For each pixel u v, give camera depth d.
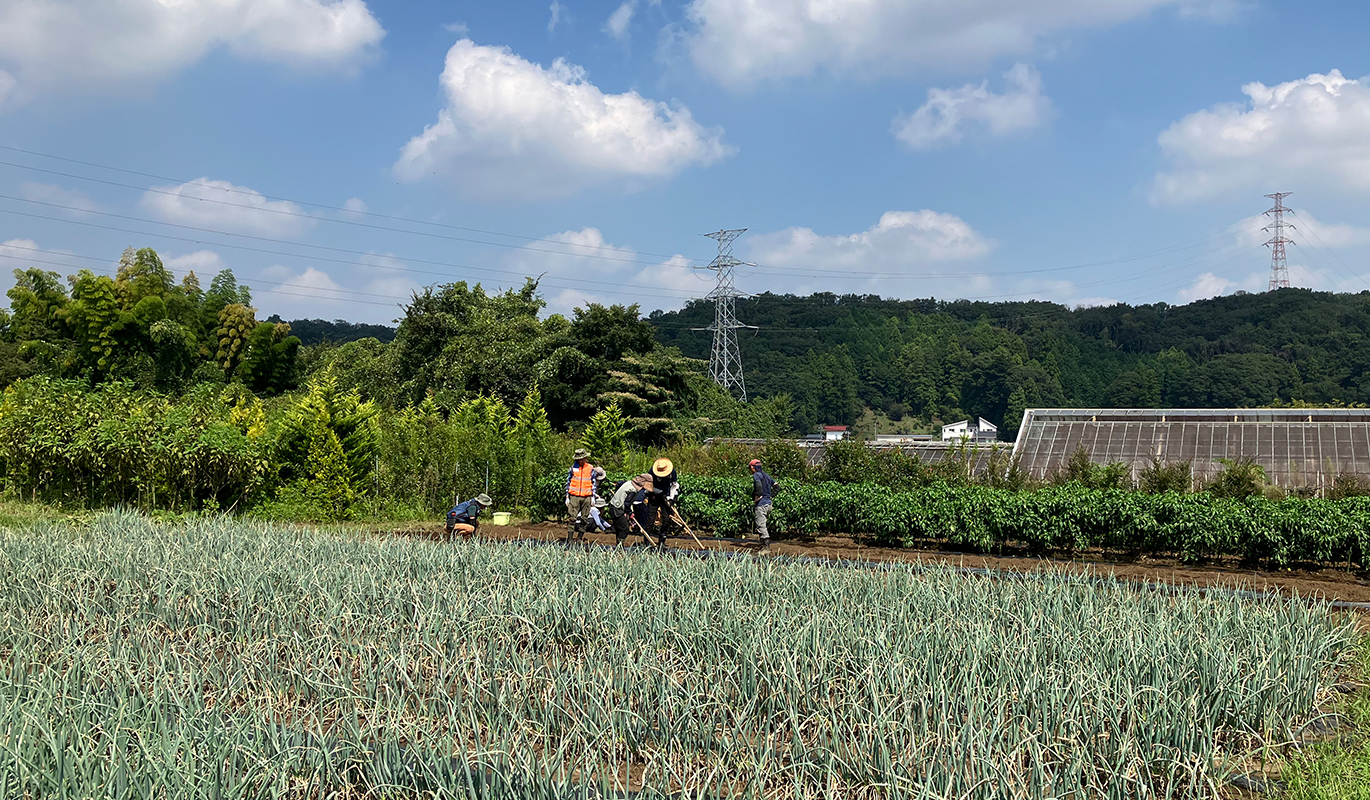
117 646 7.24
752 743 5.75
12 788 4.66
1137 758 5.22
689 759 5.46
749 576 10.02
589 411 33.34
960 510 14.88
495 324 35.31
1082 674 6.22
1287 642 7.27
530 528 18.91
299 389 50.34
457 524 16.02
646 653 6.94
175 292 55.31
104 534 12.99
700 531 17.88
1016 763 5.23
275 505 19.55
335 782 5.14
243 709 6.07
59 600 9.12
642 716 6.01
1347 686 7.16
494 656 7.08
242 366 51.31
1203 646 6.70
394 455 21.67
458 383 33.41
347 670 6.84
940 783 4.95
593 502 16.22
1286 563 12.84
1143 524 13.59
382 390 35.59
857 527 16.41
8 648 7.74
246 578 9.51
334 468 20.06
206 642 7.77
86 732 5.31
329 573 9.87
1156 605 8.48
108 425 18.73
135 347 48.81
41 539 12.29
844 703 6.08
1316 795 5.19
